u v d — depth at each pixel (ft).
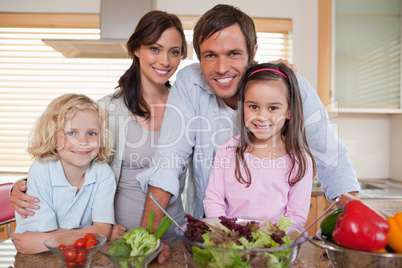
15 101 9.25
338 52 7.92
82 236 2.66
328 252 2.22
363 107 8.01
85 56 7.88
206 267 1.99
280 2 8.95
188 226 2.20
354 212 2.08
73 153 3.27
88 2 8.99
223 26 2.94
